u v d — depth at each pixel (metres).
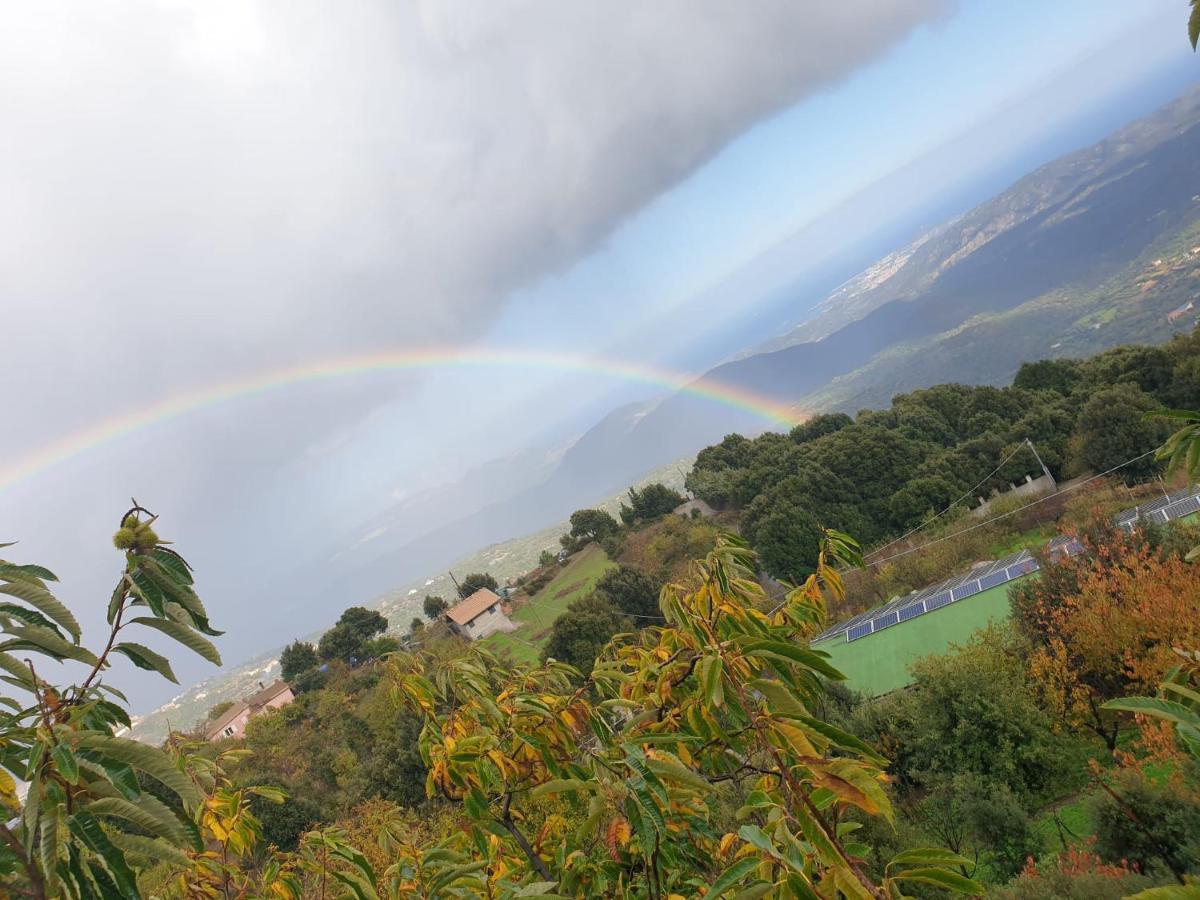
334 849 4.38
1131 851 14.64
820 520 63.03
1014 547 49.03
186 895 4.30
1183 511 31.89
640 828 3.03
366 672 72.00
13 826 2.61
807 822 2.46
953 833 18.69
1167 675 3.55
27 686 2.75
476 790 4.27
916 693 23.52
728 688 3.01
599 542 98.62
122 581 2.94
